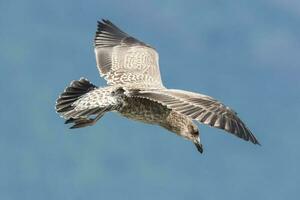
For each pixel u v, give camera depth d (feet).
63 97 39.68
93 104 38.73
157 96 35.17
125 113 40.96
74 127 38.63
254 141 32.60
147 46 46.83
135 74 42.96
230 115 33.17
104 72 44.27
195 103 33.81
